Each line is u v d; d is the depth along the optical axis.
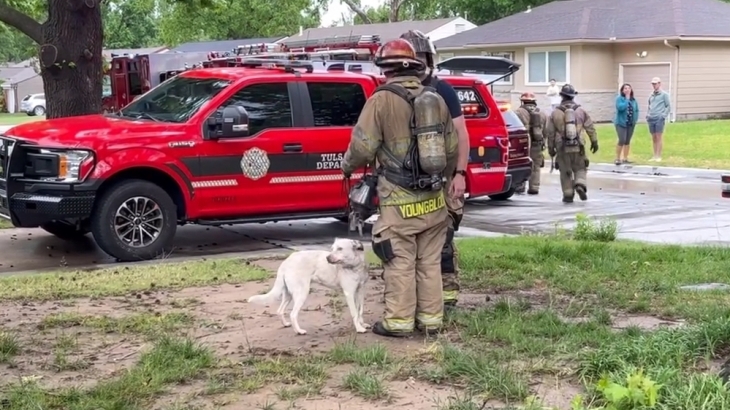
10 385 4.98
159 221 9.80
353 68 12.83
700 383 4.37
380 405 4.65
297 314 6.04
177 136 9.82
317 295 7.32
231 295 7.46
